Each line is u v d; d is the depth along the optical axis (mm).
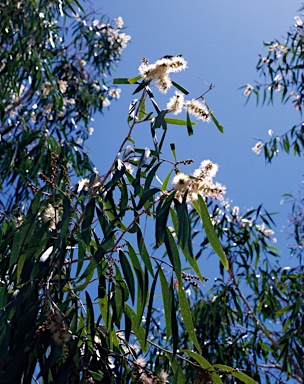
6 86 5070
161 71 2184
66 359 1953
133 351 2199
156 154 2111
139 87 2182
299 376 4461
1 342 1969
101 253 1979
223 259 2111
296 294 4926
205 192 2006
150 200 2252
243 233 5238
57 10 5449
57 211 2283
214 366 2252
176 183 2010
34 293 2008
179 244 2070
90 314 2045
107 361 2055
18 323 1952
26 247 2115
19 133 4879
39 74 5082
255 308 5301
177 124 2361
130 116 2318
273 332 4879
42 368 1931
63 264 2100
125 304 2221
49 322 1842
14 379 1910
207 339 4688
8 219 3303
